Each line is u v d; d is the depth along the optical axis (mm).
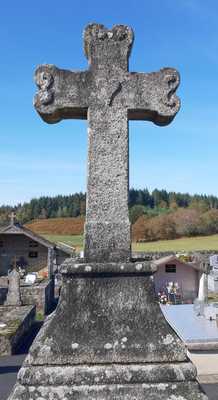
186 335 9805
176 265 30219
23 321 16578
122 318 4613
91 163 5012
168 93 5117
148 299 4676
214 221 78688
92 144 5031
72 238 76188
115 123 5062
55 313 4633
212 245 64062
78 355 4461
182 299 29516
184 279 30125
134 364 4461
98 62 5109
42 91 5051
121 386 4336
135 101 5094
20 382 4371
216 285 31422
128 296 4672
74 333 4535
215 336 9688
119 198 4984
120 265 4691
